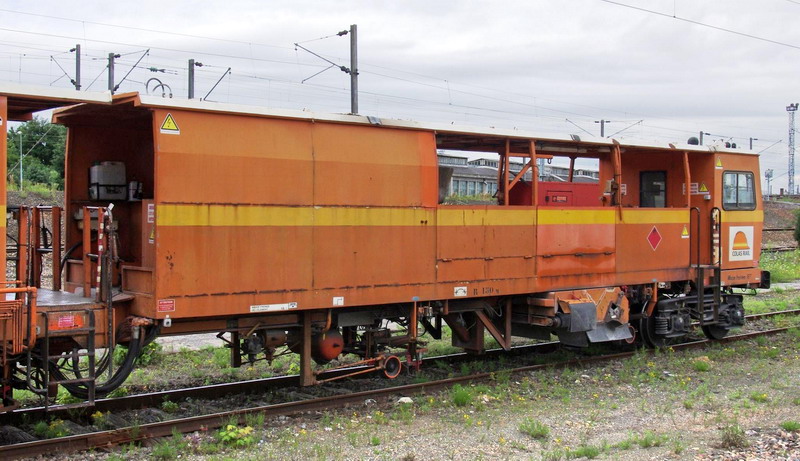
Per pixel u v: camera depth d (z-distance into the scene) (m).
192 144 7.57
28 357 6.79
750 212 13.98
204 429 7.45
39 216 8.68
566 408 8.59
